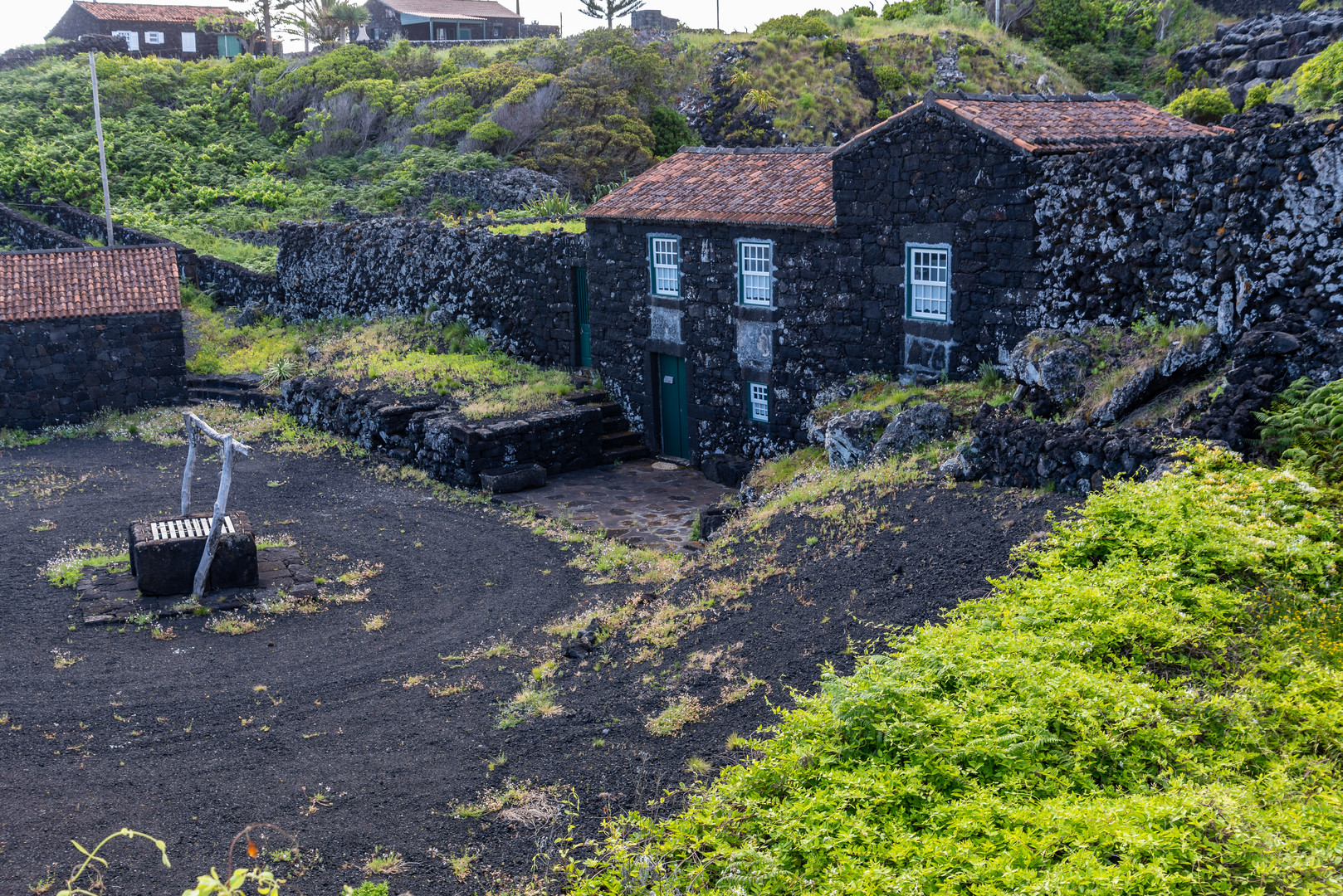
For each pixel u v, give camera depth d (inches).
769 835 233.8
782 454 729.0
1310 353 396.5
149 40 2335.1
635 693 363.3
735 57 1817.2
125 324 1015.6
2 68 1980.8
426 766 335.6
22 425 981.8
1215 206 458.9
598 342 882.1
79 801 326.6
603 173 1581.0
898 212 611.2
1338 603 288.5
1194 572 307.7
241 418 973.8
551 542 630.5
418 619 507.5
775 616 391.2
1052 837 204.5
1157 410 441.7
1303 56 1139.3
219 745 368.5
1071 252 526.6
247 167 1702.8
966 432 510.0
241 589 546.3
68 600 536.4
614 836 244.4
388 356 982.4
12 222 1432.1
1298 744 235.8
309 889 267.3
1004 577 341.4
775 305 710.5
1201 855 196.5
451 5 2687.0
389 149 1715.1
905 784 236.5
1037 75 1743.4
